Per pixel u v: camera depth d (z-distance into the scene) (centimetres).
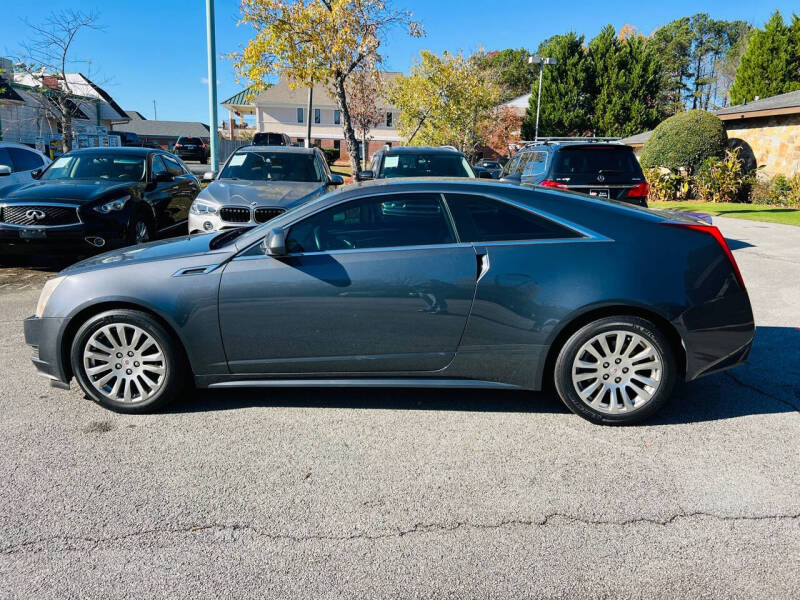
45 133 2884
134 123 9150
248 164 964
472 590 233
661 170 2028
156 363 390
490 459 334
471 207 381
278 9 1555
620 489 303
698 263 368
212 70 1501
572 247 369
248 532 270
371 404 411
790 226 1298
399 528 272
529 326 368
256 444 352
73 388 438
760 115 1789
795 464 328
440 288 368
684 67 7631
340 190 401
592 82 4022
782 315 621
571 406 377
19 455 337
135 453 341
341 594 231
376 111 4134
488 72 3906
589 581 238
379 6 1612
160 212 964
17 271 855
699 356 370
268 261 377
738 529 270
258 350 381
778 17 3005
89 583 237
